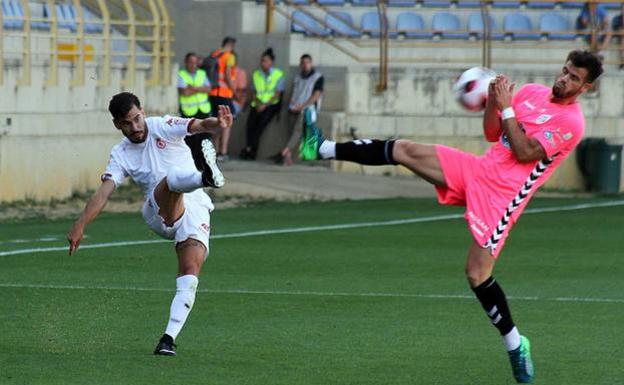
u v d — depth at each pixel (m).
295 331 24.95
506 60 65.75
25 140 49.38
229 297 29.03
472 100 21.41
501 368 21.75
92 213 21.69
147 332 24.61
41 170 50.28
